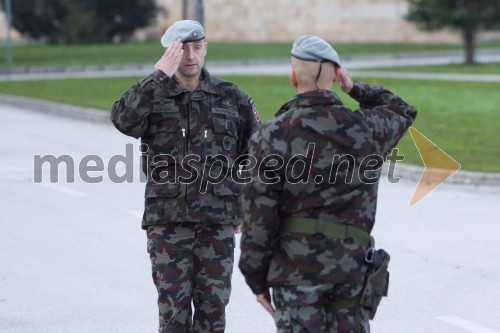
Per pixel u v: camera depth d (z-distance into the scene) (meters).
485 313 21.81
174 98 16.91
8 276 24.75
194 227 17.02
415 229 30.08
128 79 92.44
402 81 87.75
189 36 16.80
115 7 165.75
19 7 164.25
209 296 17.09
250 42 170.50
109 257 26.70
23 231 29.86
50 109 66.75
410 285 23.97
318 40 13.52
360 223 13.48
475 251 27.34
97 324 21.02
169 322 16.98
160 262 17.02
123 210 33.16
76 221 31.34
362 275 13.38
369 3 166.12
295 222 13.40
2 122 60.16
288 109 13.65
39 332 20.50
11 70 105.25
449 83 85.56
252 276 13.52
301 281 13.27
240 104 17.41
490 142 47.91
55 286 23.86
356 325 13.39
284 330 13.50
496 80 88.88
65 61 119.88
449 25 114.81
